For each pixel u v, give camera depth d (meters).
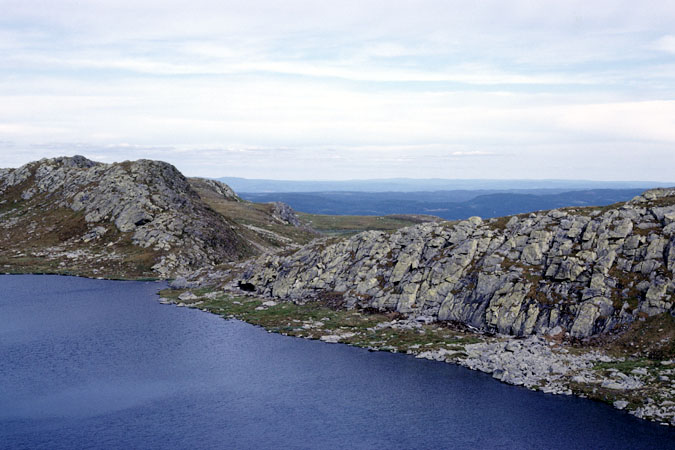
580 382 61.75
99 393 64.25
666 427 50.97
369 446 50.75
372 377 68.12
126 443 51.44
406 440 51.88
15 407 60.06
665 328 67.56
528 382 63.78
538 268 84.44
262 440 52.16
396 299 95.19
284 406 60.28
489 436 51.72
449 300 88.44
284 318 96.62
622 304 73.25
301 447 50.66
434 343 78.94
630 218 83.69
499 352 72.56
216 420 56.88
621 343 68.62
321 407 59.94
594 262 80.00
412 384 65.38
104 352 79.44
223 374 70.38
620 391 58.31
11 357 77.00
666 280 72.25
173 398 62.75
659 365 62.09
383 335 84.50
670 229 78.00
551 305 78.00
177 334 88.94
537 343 73.00
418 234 104.75
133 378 69.06
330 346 81.56
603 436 50.00
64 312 104.31
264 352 79.19
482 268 89.38
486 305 84.00
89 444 51.25
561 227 88.50
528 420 54.34
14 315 101.69
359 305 97.94
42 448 50.44
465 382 65.50
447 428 53.88
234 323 95.88
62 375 70.06
